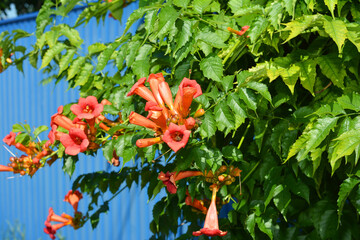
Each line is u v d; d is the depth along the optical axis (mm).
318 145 2223
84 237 6473
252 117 2506
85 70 3131
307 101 2824
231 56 2555
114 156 3375
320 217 2746
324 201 2799
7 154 7531
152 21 2395
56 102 6754
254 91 2486
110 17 5543
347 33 2037
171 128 1900
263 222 2645
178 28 2336
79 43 3299
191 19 2502
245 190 2906
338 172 2693
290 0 2240
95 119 2623
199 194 3096
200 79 2781
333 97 2570
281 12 2264
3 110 7598
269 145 2744
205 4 2479
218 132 2963
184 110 2088
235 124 2381
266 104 2557
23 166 3316
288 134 2502
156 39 2797
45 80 4102
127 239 5922
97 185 3871
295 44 2748
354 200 2441
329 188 2887
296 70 2328
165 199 3203
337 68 2350
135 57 2779
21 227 7426
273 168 2678
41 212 7109
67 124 2500
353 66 2396
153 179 3191
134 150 2457
